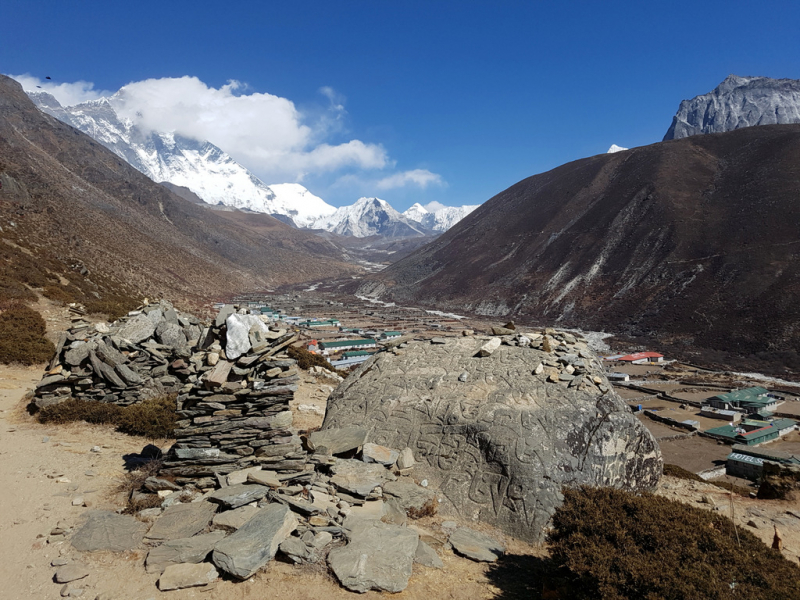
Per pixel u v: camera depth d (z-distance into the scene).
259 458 8.40
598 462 9.28
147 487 8.02
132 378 13.75
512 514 8.37
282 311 123.88
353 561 6.36
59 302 26.69
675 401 54.94
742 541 6.10
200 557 6.28
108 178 186.25
